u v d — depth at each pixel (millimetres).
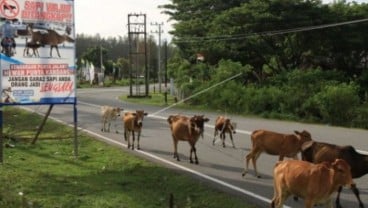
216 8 54344
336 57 46781
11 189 11664
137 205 10602
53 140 20266
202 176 13680
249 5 44594
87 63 110438
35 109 36531
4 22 15281
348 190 12258
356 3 47406
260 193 11844
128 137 18766
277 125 27750
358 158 10922
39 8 15758
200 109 39812
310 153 11500
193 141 15805
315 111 32750
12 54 15438
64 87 16312
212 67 47781
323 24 43438
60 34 16125
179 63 55031
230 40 46281
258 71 48156
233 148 18844
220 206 10672
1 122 15141
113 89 85000
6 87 15383
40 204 10555
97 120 29000
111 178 13164
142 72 108125
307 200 8758
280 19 42875
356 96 31719
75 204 10594
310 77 37688
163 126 25609
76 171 14102
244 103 37375
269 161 15930
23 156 16359
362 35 45031
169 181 12906
